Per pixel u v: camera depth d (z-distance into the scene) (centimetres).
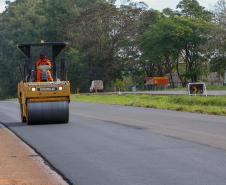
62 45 3400
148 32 13425
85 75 14425
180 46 13188
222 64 12075
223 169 1509
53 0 15762
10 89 16550
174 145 2034
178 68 14875
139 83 14888
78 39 14375
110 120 3391
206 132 2472
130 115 3828
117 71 14375
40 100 3164
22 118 3491
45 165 1719
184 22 13075
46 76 3291
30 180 1469
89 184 1379
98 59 14250
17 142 2380
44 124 3222
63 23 15362
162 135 2398
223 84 12775
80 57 14300
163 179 1395
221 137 2256
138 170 1538
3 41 16625
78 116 3884
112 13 14300
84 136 2472
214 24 11850
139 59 14250
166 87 12862
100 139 2323
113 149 1988
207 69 13475
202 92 5984
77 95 9481
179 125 2884
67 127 2970
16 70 15850
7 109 5606
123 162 1686
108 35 14275
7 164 1750
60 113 3173
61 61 3378
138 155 1814
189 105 4959
